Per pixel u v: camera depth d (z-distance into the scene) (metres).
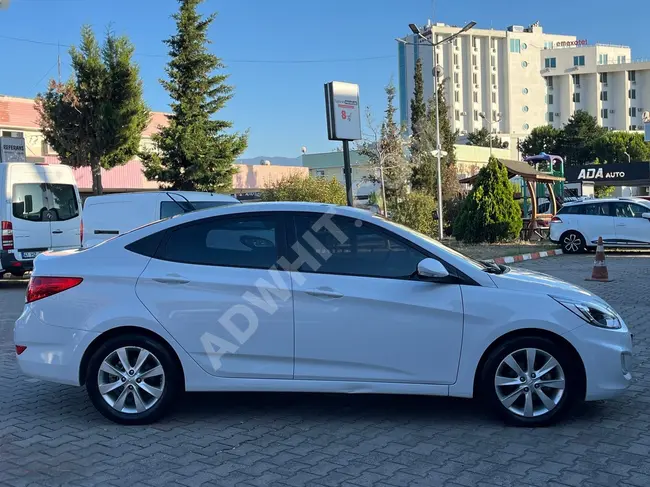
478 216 21.67
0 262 13.34
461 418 4.88
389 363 4.58
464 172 43.66
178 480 3.83
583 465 3.94
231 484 3.76
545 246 20.12
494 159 22.06
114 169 31.52
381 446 4.33
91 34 20.81
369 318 4.57
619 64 108.50
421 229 23.08
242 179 37.62
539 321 4.48
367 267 4.70
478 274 4.66
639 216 17.78
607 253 18.88
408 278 4.65
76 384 4.79
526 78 111.12
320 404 5.30
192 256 4.82
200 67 23.47
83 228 11.55
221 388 4.70
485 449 4.23
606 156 73.69
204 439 4.52
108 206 11.38
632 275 13.20
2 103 29.77
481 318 4.52
